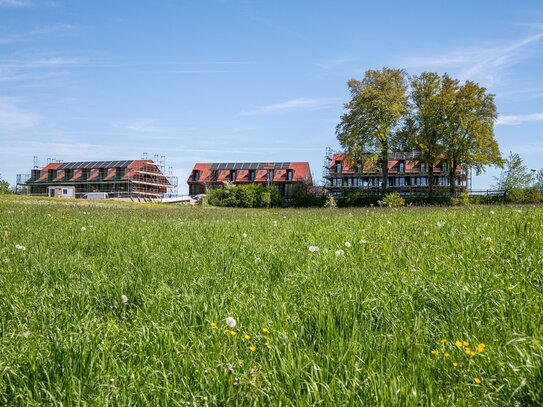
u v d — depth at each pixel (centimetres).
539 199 4881
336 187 9131
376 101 6638
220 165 11338
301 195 7388
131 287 550
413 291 483
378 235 872
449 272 555
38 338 396
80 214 2050
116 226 1320
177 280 590
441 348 351
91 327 413
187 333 407
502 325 386
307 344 378
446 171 9106
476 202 5419
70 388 310
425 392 291
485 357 331
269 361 339
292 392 296
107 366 345
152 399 304
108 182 11375
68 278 630
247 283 573
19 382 326
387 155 7081
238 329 381
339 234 945
